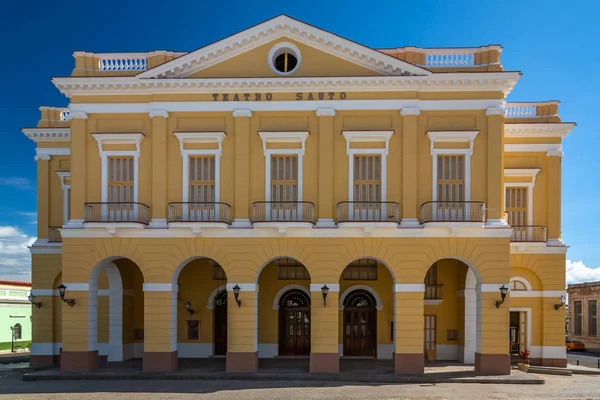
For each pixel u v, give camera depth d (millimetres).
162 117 20328
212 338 23703
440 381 18156
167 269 19875
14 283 37812
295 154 20281
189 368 20359
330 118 20094
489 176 19703
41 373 19375
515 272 23219
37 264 24344
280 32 20281
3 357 30203
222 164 20297
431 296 23312
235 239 19844
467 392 16516
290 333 23625
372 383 17984
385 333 23062
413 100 19984
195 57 20203
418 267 19453
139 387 17391
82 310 19859
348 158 20109
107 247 20000
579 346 41531
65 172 24688
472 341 21891
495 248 19406
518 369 21312
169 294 19781
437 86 20000
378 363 21688
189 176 20453
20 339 37844
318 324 19406
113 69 21344
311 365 19250
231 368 19469
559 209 23391
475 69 20359
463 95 20000
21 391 16859
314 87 20141
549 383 18391
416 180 19875
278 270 23594
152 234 19922
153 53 20938
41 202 24734
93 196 20500
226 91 20297
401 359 19219
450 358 23000
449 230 19391
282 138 20125
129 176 20594
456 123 20062
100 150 20484
